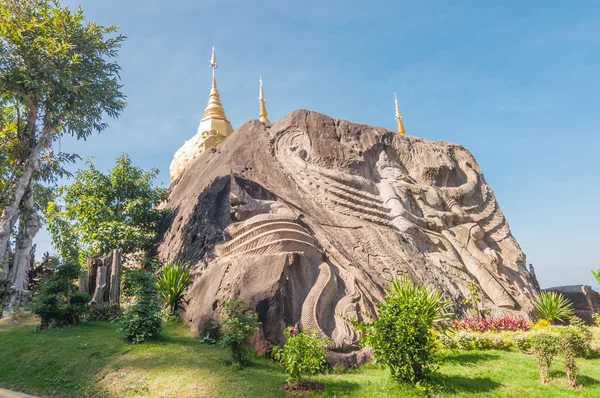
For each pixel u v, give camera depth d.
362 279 14.02
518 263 20.62
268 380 9.02
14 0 17.48
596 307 20.75
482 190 23.41
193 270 14.28
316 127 20.62
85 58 18.70
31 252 19.44
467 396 8.30
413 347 8.76
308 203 17.28
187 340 11.46
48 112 18.42
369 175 20.48
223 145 20.78
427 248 18.11
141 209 18.91
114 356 10.16
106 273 14.66
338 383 9.10
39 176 20.83
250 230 13.53
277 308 11.30
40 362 10.17
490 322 14.42
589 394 8.37
